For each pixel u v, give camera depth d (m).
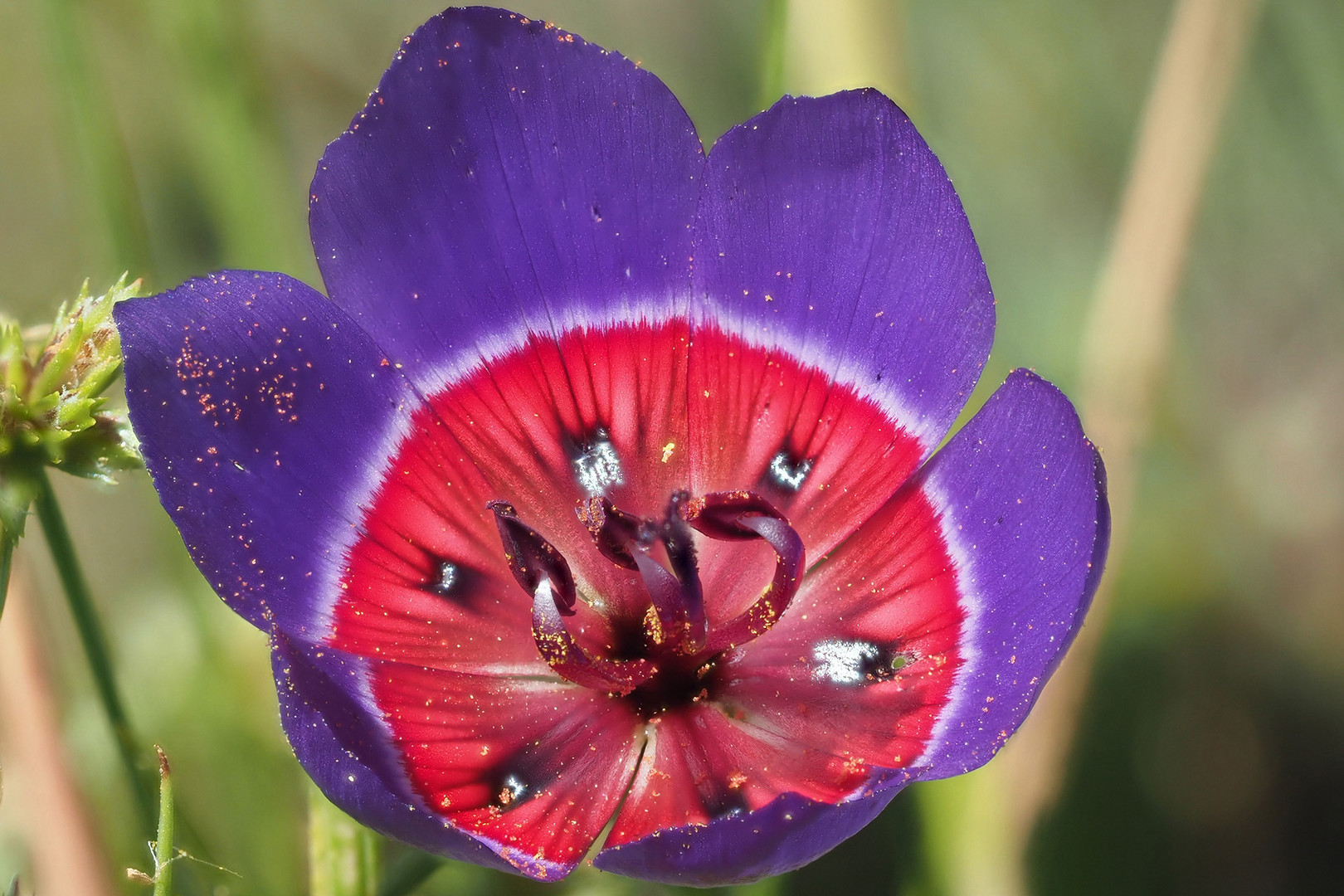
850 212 0.16
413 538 0.16
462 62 0.16
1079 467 0.16
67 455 0.16
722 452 0.17
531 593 0.16
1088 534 0.16
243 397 0.16
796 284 0.17
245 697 0.18
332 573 0.16
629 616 0.17
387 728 0.16
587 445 0.17
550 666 0.16
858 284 0.16
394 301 0.16
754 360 0.17
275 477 0.16
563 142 0.16
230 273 0.16
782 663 0.17
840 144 0.16
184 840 0.17
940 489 0.16
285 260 0.19
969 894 0.18
